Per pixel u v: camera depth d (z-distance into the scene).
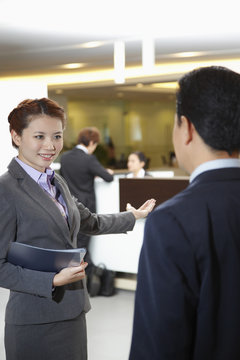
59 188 1.83
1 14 4.21
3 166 3.65
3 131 3.67
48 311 1.70
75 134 14.05
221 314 0.95
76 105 14.05
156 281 0.94
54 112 1.77
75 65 7.55
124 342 3.59
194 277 0.94
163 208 0.97
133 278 4.87
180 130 1.04
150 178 3.62
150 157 15.14
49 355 1.71
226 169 0.99
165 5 4.04
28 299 1.70
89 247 4.84
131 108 14.85
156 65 8.02
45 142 1.74
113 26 4.78
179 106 1.03
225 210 0.96
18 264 1.67
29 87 3.81
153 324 0.95
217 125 0.97
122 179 3.66
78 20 4.51
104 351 3.42
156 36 5.31
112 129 14.68
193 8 4.13
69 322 1.75
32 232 1.69
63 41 5.51
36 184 1.74
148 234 0.97
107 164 14.48
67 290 1.73
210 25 4.79
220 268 0.95
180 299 0.93
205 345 0.94
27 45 5.72
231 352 0.95
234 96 0.97
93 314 4.20
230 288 0.95
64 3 3.91
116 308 4.34
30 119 1.73
